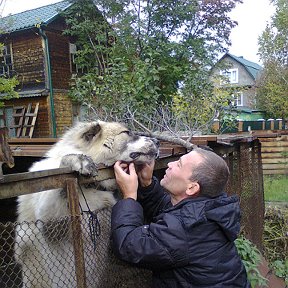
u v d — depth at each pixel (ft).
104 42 43.80
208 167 6.20
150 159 7.91
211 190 6.20
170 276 6.06
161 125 17.26
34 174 5.51
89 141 8.41
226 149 14.78
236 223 6.04
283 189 32.71
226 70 44.24
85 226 6.94
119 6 40.45
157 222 6.07
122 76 25.45
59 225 7.02
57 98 47.01
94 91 26.89
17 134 47.57
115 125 8.42
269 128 51.19
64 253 7.29
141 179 7.96
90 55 45.52
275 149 39.17
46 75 45.75
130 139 8.09
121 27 38.93
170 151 9.73
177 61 38.09
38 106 46.75
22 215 8.60
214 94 27.61
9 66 48.65
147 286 8.93
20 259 8.35
